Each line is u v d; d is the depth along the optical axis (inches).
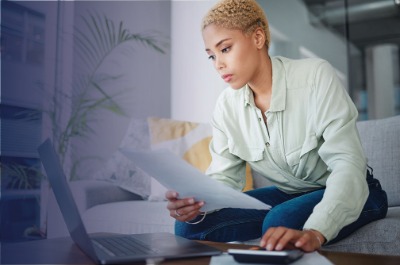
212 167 58.7
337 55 153.6
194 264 29.4
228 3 48.3
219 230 49.8
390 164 77.9
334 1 154.0
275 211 45.2
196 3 147.0
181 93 148.6
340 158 43.4
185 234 49.5
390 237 50.5
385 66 151.9
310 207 45.4
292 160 52.5
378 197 53.9
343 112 46.3
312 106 49.6
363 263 29.6
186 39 148.7
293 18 153.7
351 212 39.0
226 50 48.1
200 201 40.4
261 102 54.2
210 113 141.3
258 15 49.7
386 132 80.4
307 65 51.8
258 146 54.4
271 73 52.7
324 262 28.7
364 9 153.4
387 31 151.9
